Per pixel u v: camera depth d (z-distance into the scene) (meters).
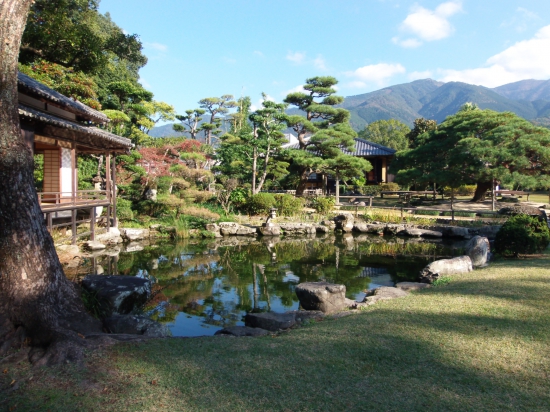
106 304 5.10
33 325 3.69
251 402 2.75
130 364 3.32
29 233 3.82
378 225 16.11
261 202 18.73
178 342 3.91
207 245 13.70
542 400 2.76
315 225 16.41
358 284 8.45
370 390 2.90
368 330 4.21
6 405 2.74
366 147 30.80
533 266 7.36
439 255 11.68
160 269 10.04
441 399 2.78
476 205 21.30
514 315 4.54
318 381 3.04
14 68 3.73
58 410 2.67
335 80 23.19
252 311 6.81
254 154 21.30
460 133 19.98
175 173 17.88
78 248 11.24
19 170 3.78
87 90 15.73
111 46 20.50
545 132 17.86
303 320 5.11
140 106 23.33
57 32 14.51
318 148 22.31
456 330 4.11
